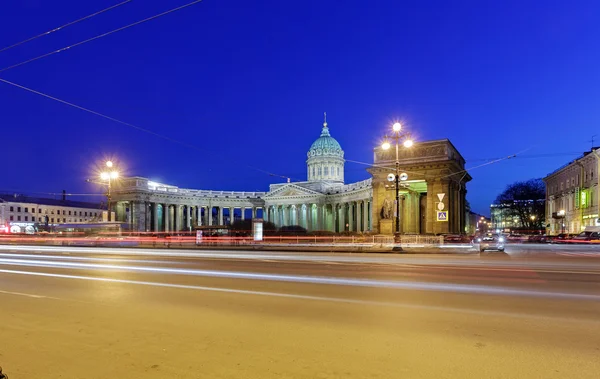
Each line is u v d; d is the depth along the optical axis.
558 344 7.16
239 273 17.31
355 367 6.12
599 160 63.16
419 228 77.38
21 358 6.62
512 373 5.86
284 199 119.81
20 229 75.31
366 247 42.62
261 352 6.82
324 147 127.44
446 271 18.03
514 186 104.06
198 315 9.44
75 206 135.88
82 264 21.67
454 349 6.91
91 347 7.14
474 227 151.75
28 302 10.98
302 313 9.59
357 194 100.56
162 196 111.38
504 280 14.97
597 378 5.69
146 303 10.80
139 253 32.34
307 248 42.12
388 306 10.31
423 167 61.88
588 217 67.06
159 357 6.62
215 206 125.69
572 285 13.71
